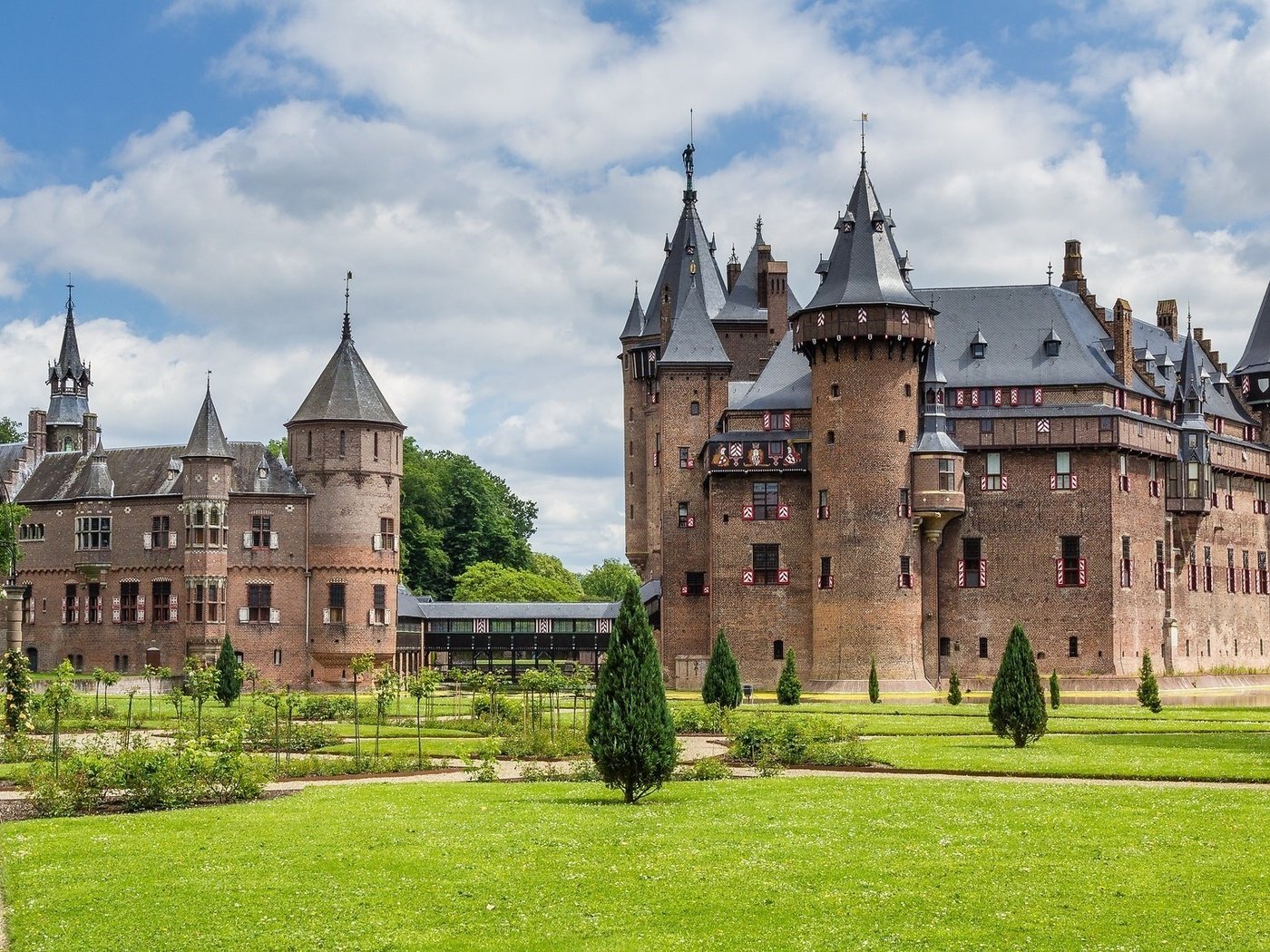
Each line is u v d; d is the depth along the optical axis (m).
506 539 164.38
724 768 39.81
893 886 24.73
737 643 98.56
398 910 23.70
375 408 106.81
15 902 24.17
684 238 125.12
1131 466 100.31
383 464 106.75
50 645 107.56
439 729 59.03
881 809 31.92
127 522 105.31
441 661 119.25
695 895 24.38
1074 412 97.19
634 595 33.91
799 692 80.00
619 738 33.25
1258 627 117.38
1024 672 47.72
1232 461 113.44
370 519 105.75
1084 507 96.69
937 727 58.28
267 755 45.47
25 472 114.00
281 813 32.03
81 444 115.25
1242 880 24.81
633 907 23.78
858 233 95.69
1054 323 102.38
